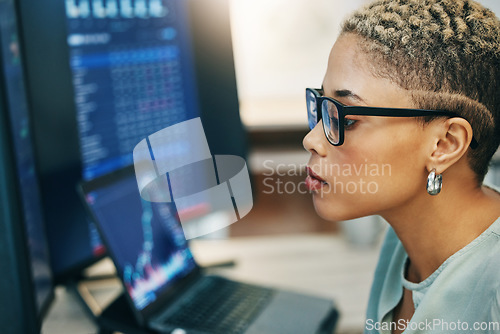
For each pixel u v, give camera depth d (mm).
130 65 1136
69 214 1069
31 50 963
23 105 896
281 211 1868
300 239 1431
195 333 926
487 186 634
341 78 532
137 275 972
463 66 506
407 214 577
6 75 802
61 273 1069
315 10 1993
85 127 1077
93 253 1137
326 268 1254
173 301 1025
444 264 567
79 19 1043
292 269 1255
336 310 1048
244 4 2006
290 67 2082
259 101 2105
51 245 1040
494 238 544
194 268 1136
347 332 1019
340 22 575
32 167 922
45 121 1000
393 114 515
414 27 510
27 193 871
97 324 979
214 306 1019
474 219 564
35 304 805
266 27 2029
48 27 989
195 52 1231
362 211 567
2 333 784
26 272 782
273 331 943
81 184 925
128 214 997
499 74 518
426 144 527
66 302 1098
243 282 1117
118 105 1130
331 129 548
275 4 2000
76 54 1044
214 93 1262
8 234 764
